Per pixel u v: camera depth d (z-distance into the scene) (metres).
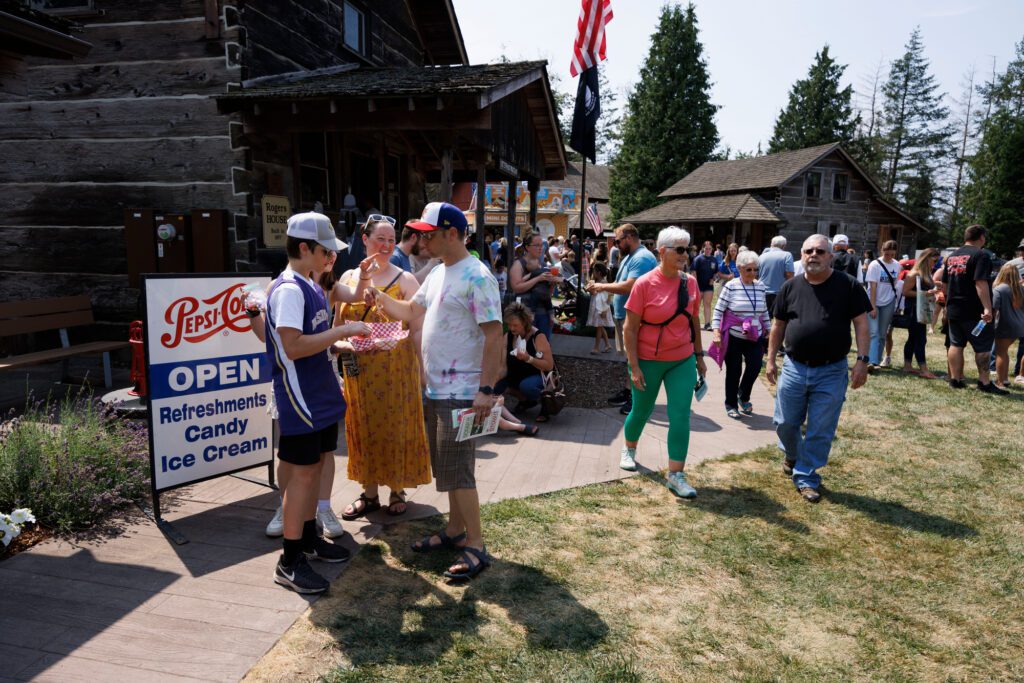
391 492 3.96
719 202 34.12
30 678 2.39
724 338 6.57
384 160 10.58
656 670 2.63
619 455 5.28
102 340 7.88
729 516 4.17
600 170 52.66
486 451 5.27
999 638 2.94
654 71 46.56
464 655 2.65
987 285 7.72
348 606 2.98
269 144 7.41
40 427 4.21
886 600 3.23
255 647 2.63
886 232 34.75
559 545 3.67
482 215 7.55
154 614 2.84
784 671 2.66
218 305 3.88
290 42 7.99
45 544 3.47
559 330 13.02
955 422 6.61
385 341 3.63
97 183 7.54
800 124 59.59
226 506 4.04
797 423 4.72
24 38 4.04
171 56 7.14
